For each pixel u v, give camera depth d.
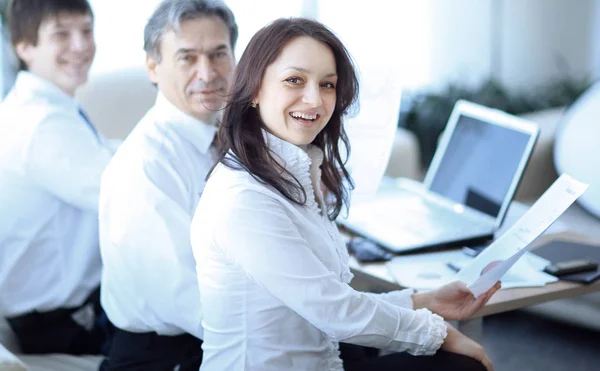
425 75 4.45
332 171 1.71
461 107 2.46
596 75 4.34
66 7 2.32
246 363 1.52
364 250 2.05
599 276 1.91
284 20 1.51
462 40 4.45
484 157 2.31
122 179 1.85
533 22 4.43
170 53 1.91
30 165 2.20
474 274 1.80
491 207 2.22
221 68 1.95
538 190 3.23
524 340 3.06
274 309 1.50
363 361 1.68
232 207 1.45
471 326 1.97
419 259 2.05
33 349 2.21
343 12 4.27
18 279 2.21
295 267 1.43
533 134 2.15
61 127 2.22
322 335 1.58
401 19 4.34
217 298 1.52
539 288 1.85
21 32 2.35
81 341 2.25
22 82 2.35
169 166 1.86
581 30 4.36
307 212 1.56
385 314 1.50
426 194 2.49
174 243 1.81
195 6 1.90
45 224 2.22
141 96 3.03
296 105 1.49
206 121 1.98
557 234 2.22
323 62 1.49
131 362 1.91
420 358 1.64
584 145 3.06
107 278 1.94
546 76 4.48
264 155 1.52
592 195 2.97
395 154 3.17
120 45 4.00
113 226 1.85
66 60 2.36
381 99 2.28
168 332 1.89
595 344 3.02
